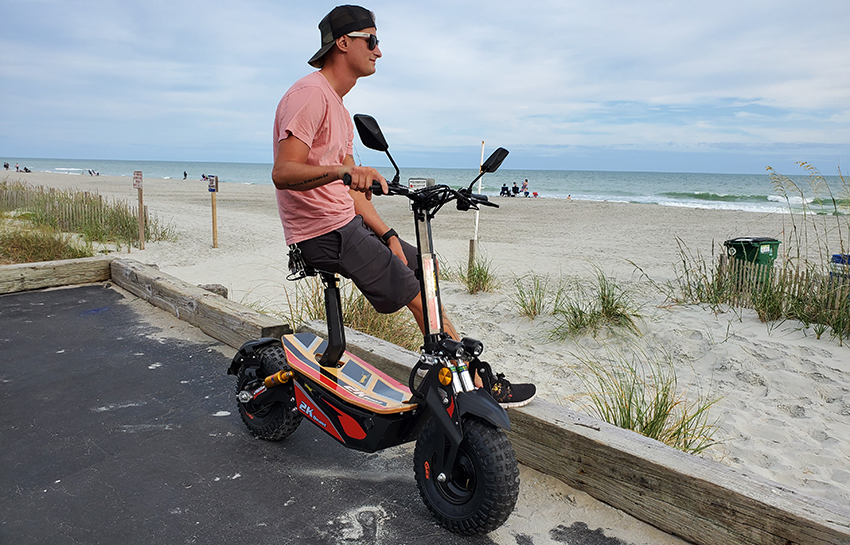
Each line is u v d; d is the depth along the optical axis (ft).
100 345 15.75
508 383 9.57
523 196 143.33
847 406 14.69
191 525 8.14
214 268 35.29
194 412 11.91
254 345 10.71
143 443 10.55
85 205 47.70
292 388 9.96
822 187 21.79
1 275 20.66
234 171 522.47
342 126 8.84
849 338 18.98
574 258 40.27
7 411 11.74
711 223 65.46
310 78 8.41
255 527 8.14
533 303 23.17
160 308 19.24
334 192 8.84
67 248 35.35
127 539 7.79
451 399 7.64
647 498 8.19
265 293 27.37
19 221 47.44
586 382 16.33
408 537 7.99
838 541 6.47
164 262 37.60
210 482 9.29
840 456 12.14
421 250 8.05
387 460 10.16
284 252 42.42
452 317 23.49
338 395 8.92
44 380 13.34
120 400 12.38
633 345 19.57
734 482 7.50
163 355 15.11
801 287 21.31
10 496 8.77
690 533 7.79
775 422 13.87
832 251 41.73
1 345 15.56
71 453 10.12
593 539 7.97
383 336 17.19
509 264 37.37
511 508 7.47
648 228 61.67
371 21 8.72
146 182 171.73
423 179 7.98
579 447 8.92
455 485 8.00
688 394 15.62
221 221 62.49
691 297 25.05
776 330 20.15
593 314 21.33
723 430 13.48
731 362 17.56
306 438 10.95
